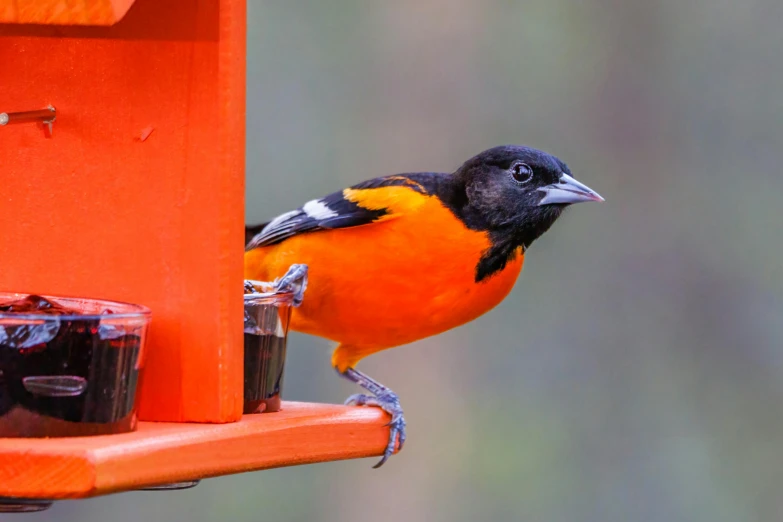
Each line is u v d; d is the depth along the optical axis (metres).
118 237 5.21
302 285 6.24
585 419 14.93
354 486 14.69
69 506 14.69
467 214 7.10
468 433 14.71
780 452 14.80
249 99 15.01
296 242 7.04
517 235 7.22
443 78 15.51
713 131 15.85
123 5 4.39
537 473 14.65
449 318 7.20
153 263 5.14
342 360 7.62
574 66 15.82
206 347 5.04
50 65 5.32
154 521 14.66
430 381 14.89
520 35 15.80
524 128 15.70
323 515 14.56
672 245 15.59
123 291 5.20
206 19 5.05
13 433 4.44
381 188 7.04
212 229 5.04
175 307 5.09
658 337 15.29
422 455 14.63
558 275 15.44
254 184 14.88
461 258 6.98
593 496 14.58
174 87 5.12
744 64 15.98
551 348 15.16
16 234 5.37
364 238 6.91
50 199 5.32
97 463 4.05
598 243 15.58
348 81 15.30
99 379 4.53
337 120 15.24
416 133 15.39
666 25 16.06
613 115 15.84
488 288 7.19
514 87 15.70
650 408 15.02
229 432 4.91
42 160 5.34
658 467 14.83
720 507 14.57
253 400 5.55
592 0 15.95
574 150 15.77
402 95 15.48
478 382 14.98
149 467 4.38
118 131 5.22
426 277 6.96
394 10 15.55
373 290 6.98
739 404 15.07
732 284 15.41
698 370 15.13
